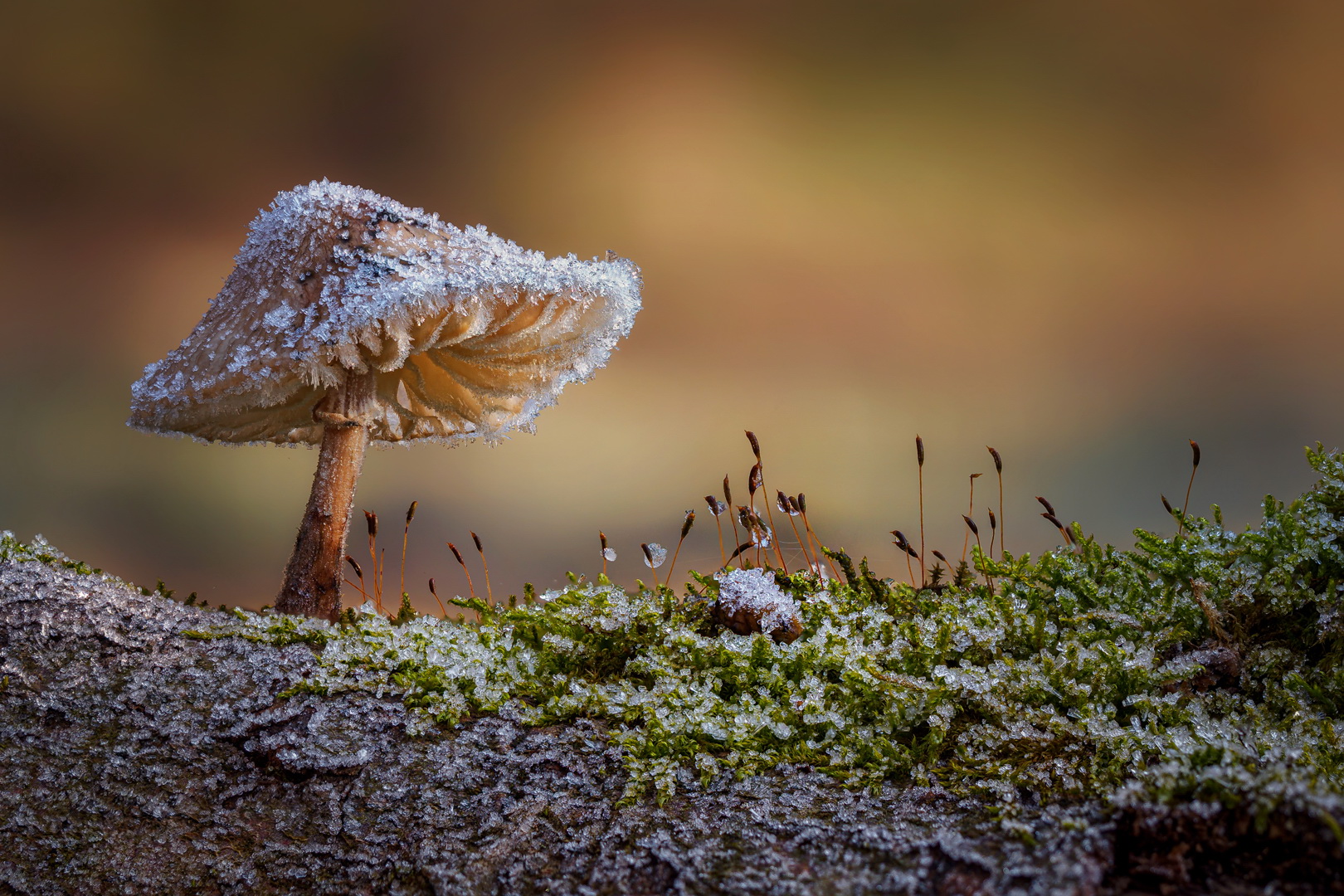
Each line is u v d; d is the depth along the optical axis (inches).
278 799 12.6
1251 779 12.3
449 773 12.6
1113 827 12.3
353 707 12.7
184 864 12.5
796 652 12.8
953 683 12.6
